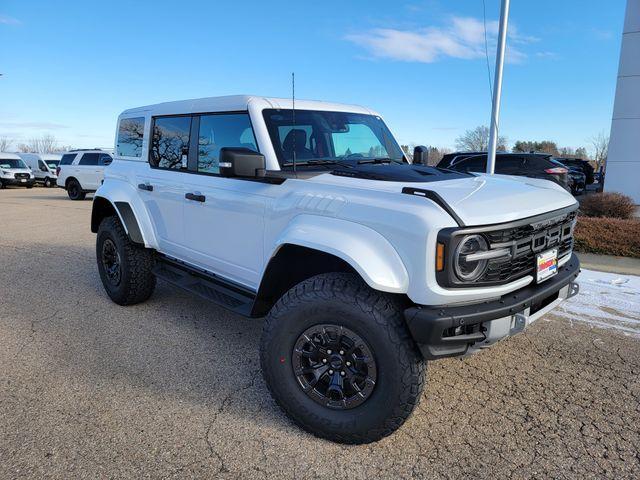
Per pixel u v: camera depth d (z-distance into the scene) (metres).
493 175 3.69
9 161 27.64
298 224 2.93
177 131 4.26
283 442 2.78
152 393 3.30
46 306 5.11
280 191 3.17
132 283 4.85
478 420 3.01
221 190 3.66
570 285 3.29
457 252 2.43
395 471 2.53
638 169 13.98
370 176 3.03
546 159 12.67
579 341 4.23
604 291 5.70
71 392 3.29
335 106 4.03
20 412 3.04
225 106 3.70
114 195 4.87
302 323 2.78
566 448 2.73
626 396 3.30
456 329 2.52
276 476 2.49
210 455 2.65
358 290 2.66
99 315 4.82
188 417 3.02
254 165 3.01
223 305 3.57
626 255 7.73
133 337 4.27
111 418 2.99
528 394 3.33
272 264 3.08
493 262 2.59
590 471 2.54
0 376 3.52
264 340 2.92
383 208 2.61
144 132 4.71
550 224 2.97
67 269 6.76
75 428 2.88
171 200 4.27
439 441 2.79
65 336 4.27
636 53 13.55
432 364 3.77
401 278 2.51
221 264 3.80
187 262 4.32
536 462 2.61
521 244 2.73
